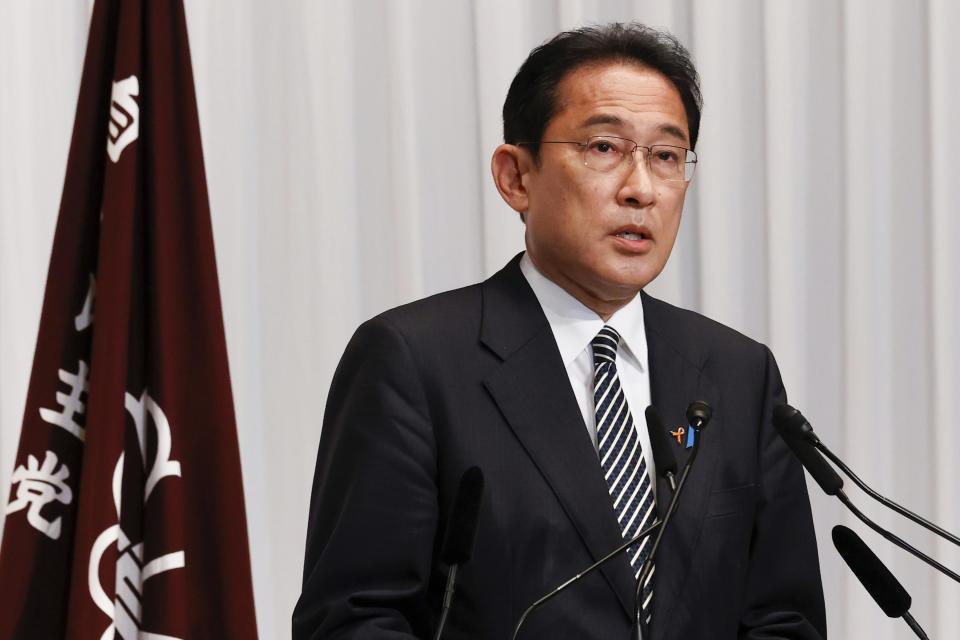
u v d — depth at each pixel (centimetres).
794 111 927
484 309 534
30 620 714
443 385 503
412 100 918
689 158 527
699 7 918
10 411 865
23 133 874
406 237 909
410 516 481
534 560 480
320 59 914
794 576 533
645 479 507
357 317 921
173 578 721
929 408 912
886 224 928
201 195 753
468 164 930
